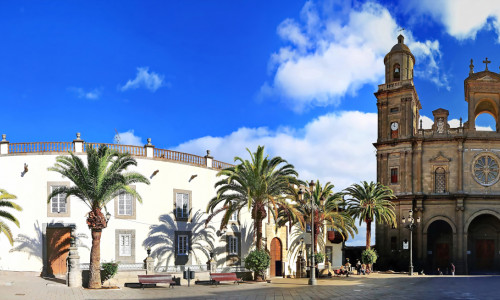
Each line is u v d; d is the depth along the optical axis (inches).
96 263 1300.4
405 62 2842.0
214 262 1712.6
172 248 1659.7
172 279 1457.9
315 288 1384.1
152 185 1637.6
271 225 1988.2
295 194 1674.5
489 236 2738.7
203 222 1776.6
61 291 1182.9
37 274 1430.9
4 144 1498.5
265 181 1585.9
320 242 2361.0
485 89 2726.4
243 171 1615.4
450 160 2682.1
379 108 2847.0
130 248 1562.5
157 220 1631.4
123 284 1435.8
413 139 2709.2
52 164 1496.1
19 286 1217.4
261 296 1155.3
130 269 1533.0
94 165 1289.4
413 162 2726.4
